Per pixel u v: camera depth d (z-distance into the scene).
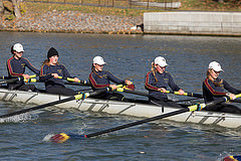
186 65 71.38
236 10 158.75
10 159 25.39
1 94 44.50
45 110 39.91
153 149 27.94
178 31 134.50
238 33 128.00
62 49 92.25
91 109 39.47
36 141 29.30
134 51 90.94
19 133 31.33
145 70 65.19
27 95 42.59
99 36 127.94
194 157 26.47
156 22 136.38
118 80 38.44
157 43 109.00
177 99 44.59
